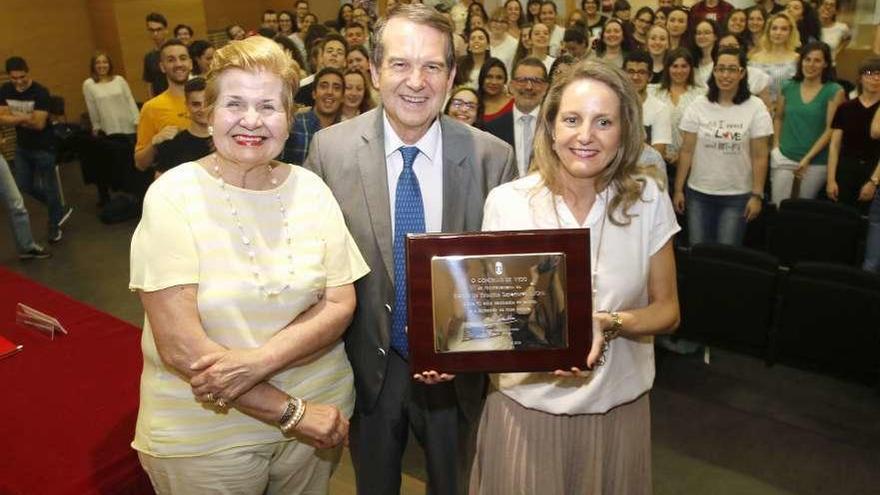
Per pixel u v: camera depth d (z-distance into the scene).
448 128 1.95
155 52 6.85
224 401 1.49
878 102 4.23
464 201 1.91
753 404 3.32
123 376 2.29
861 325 3.10
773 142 4.80
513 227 1.71
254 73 1.45
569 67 1.65
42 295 2.91
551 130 1.67
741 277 3.36
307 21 8.77
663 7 7.24
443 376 1.62
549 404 1.70
